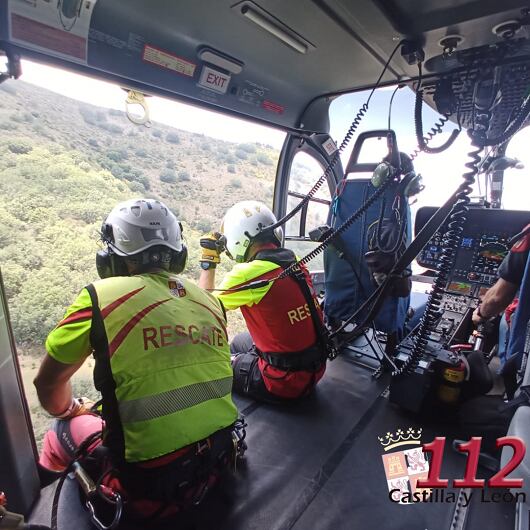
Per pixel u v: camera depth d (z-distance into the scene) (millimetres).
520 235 1670
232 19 1715
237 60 2105
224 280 1885
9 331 1300
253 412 2074
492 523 1387
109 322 1126
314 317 1990
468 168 1483
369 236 2213
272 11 1646
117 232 1328
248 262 2047
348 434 1899
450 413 2006
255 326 2008
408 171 2055
